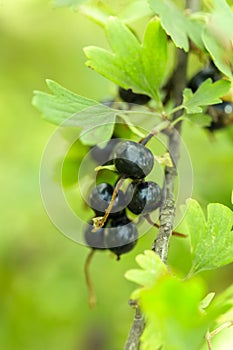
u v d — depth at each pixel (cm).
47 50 58
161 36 35
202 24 37
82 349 54
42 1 52
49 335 55
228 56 36
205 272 48
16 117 57
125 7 39
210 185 46
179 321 28
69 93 35
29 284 56
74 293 55
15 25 56
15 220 53
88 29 58
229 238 33
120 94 37
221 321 33
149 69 35
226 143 46
